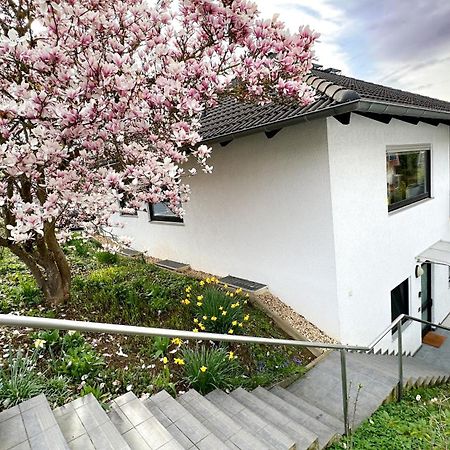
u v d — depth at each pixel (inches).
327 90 153.6
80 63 111.0
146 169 126.6
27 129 123.5
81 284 200.8
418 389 172.6
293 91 133.3
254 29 128.3
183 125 128.0
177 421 99.9
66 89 107.0
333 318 187.2
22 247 160.9
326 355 179.6
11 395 97.3
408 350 255.1
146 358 137.9
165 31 142.9
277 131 183.8
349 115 152.6
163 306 183.3
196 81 135.2
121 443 77.9
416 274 255.9
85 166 135.0
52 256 171.2
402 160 237.8
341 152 174.6
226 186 229.5
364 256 198.8
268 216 207.3
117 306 181.0
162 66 137.6
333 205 173.3
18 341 136.8
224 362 137.0
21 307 168.2
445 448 105.8
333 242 177.2
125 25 132.7
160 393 113.3
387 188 221.9
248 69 133.8
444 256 253.3
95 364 121.6
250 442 95.7
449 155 297.7
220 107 262.2
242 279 235.9
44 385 106.0
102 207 137.3
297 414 125.0
